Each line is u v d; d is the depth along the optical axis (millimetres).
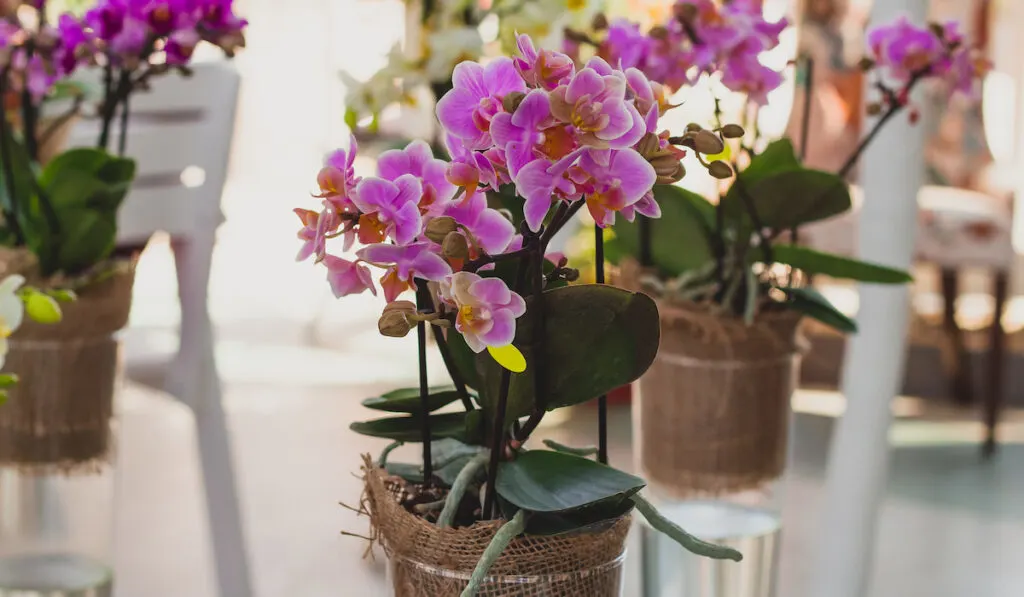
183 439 4199
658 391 1368
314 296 6691
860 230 1645
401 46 1422
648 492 1392
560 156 924
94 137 2041
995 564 3109
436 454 1052
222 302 6477
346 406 4531
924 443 4328
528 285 1004
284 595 2773
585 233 3271
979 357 5242
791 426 1387
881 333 1622
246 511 3357
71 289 1342
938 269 4879
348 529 3254
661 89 989
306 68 7684
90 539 1383
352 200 946
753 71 1310
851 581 1664
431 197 957
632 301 975
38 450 1355
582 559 995
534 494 972
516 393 1007
